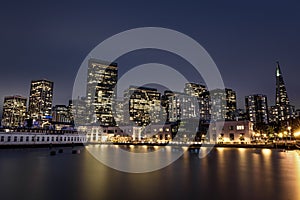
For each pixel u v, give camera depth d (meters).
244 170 36.81
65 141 149.62
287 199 19.69
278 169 37.44
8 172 36.78
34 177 31.70
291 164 43.81
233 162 48.53
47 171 37.69
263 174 32.78
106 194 21.89
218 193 22.03
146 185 25.80
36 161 55.34
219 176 31.62
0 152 88.88
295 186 24.69
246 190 23.02
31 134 126.50
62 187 24.95
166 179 29.66
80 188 24.38
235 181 27.78
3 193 22.42
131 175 33.06
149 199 20.12
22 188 24.61
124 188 24.30
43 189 24.09
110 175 33.12
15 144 116.75
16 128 139.00
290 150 85.50
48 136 137.88
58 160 57.31
